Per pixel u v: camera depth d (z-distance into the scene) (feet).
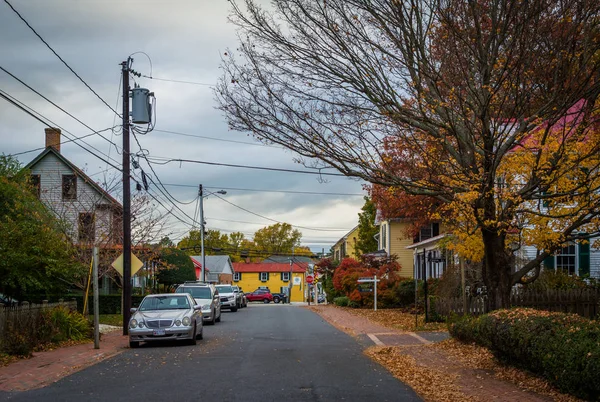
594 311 66.80
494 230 47.62
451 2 44.65
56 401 33.73
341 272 140.26
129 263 77.10
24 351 53.31
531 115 47.29
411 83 47.11
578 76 42.27
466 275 82.33
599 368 27.61
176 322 62.03
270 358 51.44
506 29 42.93
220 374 42.80
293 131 46.83
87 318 75.25
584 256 82.17
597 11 41.16
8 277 69.92
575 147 45.01
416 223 116.06
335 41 47.21
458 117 48.57
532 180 46.42
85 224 105.81
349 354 54.29
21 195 78.64
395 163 54.44
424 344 59.62
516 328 37.91
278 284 317.22
